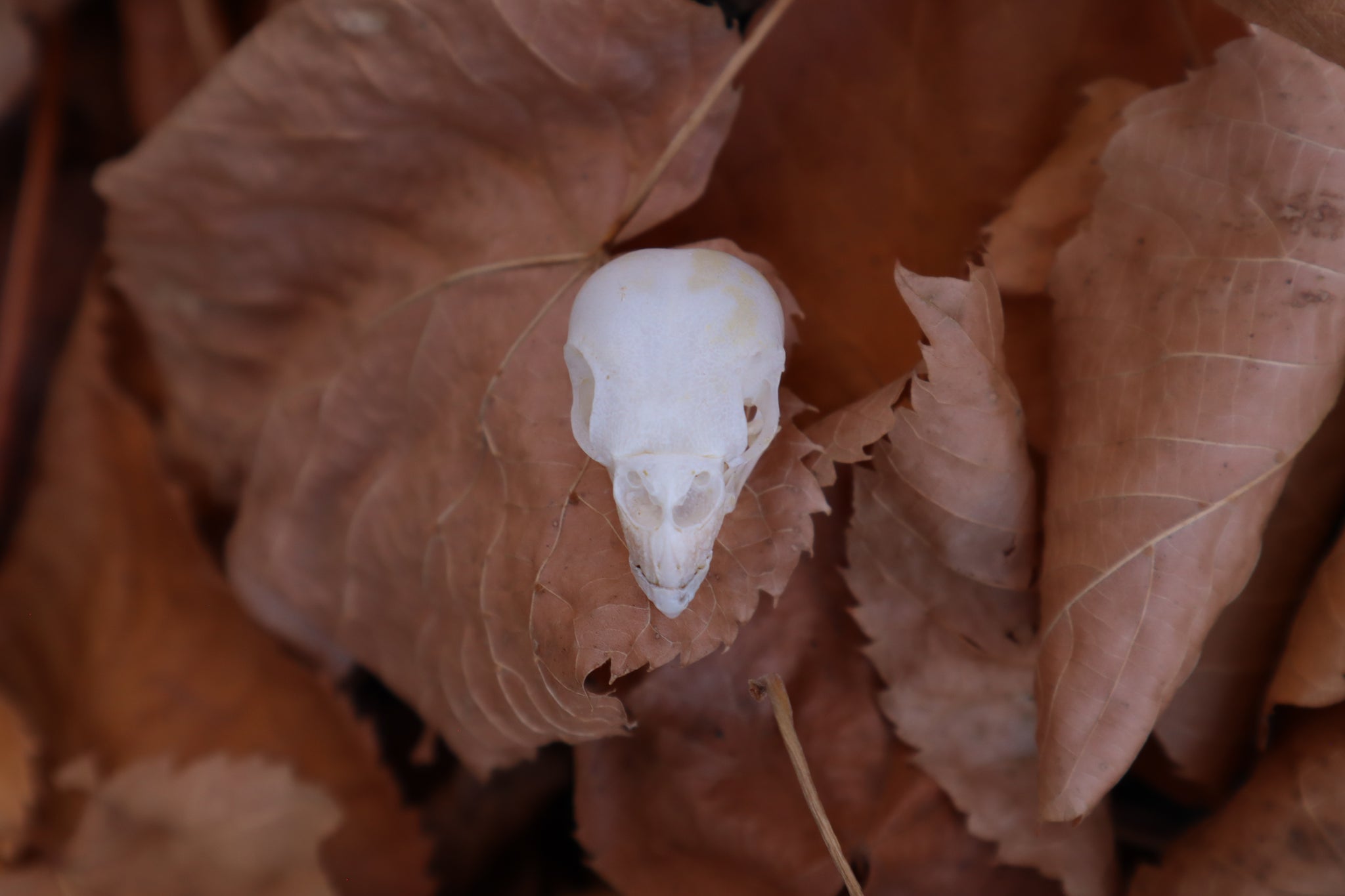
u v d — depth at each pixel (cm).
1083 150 26
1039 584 26
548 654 25
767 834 27
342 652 28
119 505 29
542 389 26
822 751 27
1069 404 25
